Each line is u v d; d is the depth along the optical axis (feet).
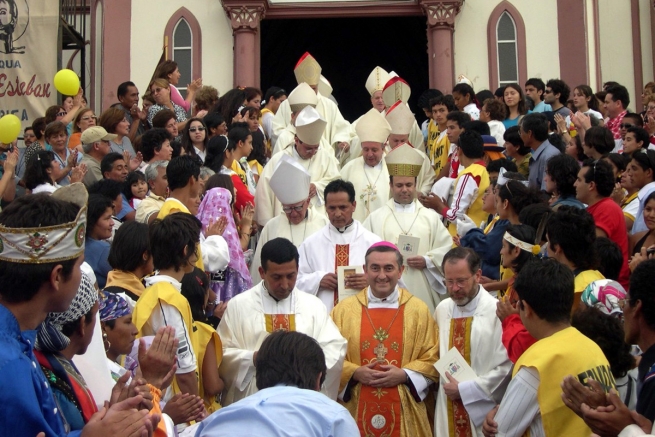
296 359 11.72
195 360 16.35
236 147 30.53
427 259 24.94
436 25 50.60
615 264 18.56
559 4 50.93
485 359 19.45
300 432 10.64
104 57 51.13
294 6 51.98
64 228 10.21
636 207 24.82
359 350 20.52
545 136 28.27
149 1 51.67
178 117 37.96
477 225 27.55
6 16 40.32
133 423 10.18
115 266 17.12
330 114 36.96
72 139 33.30
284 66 71.46
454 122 32.37
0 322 9.82
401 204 26.68
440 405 19.53
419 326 20.61
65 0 49.80
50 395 10.08
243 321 19.89
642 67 50.49
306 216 26.40
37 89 40.24
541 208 20.71
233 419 10.91
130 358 15.60
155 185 24.67
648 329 13.16
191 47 51.42
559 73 50.67
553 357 13.80
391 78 39.04
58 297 10.34
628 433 11.53
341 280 22.45
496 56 51.16
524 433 14.32
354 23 69.10
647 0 50.70
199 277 18.39
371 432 19.80
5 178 25.79
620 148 34.30
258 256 26.00
